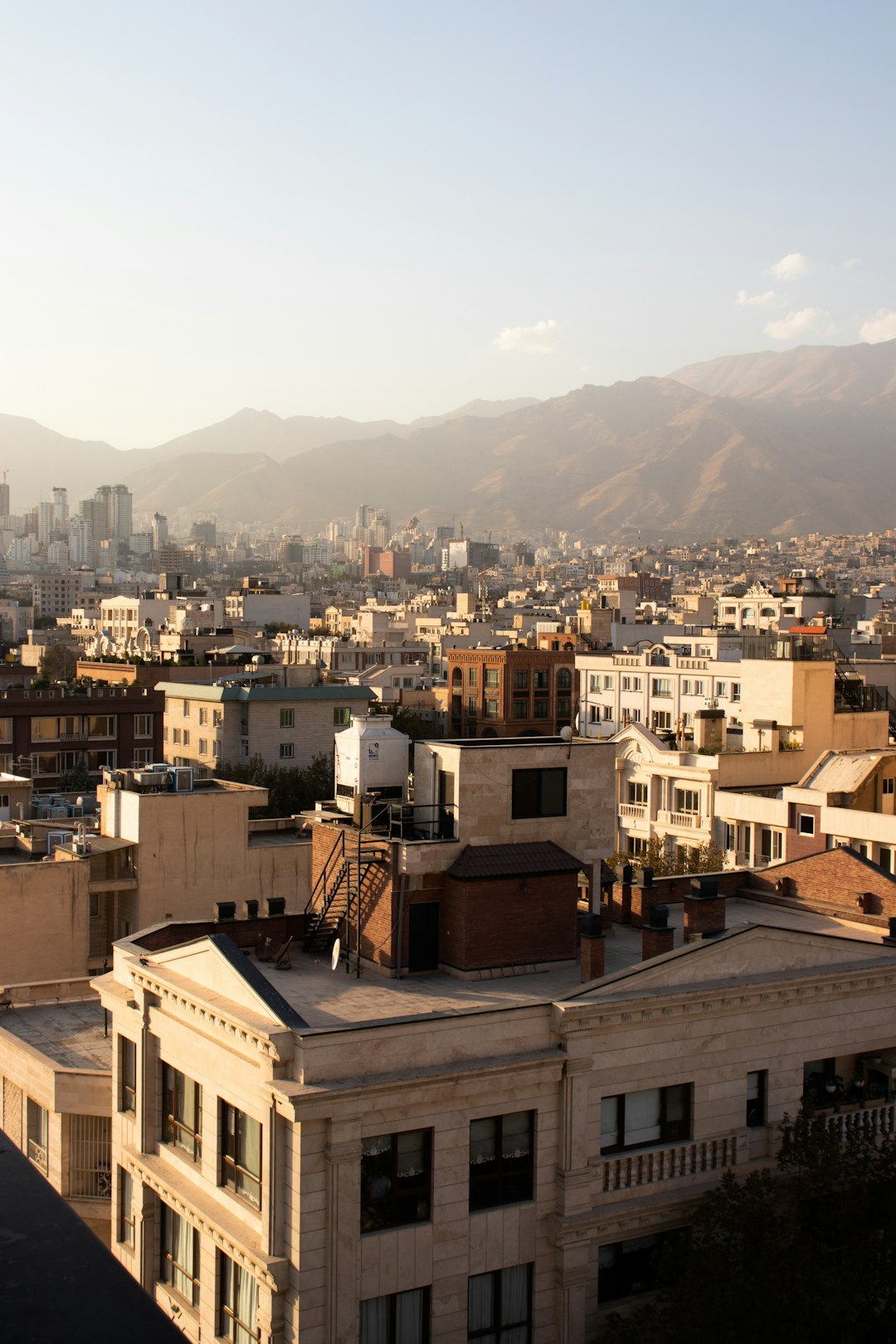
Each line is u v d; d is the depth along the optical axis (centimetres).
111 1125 3278
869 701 9169
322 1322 2373
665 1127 2853
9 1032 3819
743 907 3984
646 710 13975
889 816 6362
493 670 14825
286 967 3169
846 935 3512
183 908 5628
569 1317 2661
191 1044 2758
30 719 10644
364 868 3212
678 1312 2509
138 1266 2916
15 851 6194
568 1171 2666
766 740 8650
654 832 8725
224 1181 2670
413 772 3441
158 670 14588
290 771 11525
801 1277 2520
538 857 3188
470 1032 2595
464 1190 2553
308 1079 2392
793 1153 2839
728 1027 2912
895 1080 3120
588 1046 2706
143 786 5703
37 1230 500
